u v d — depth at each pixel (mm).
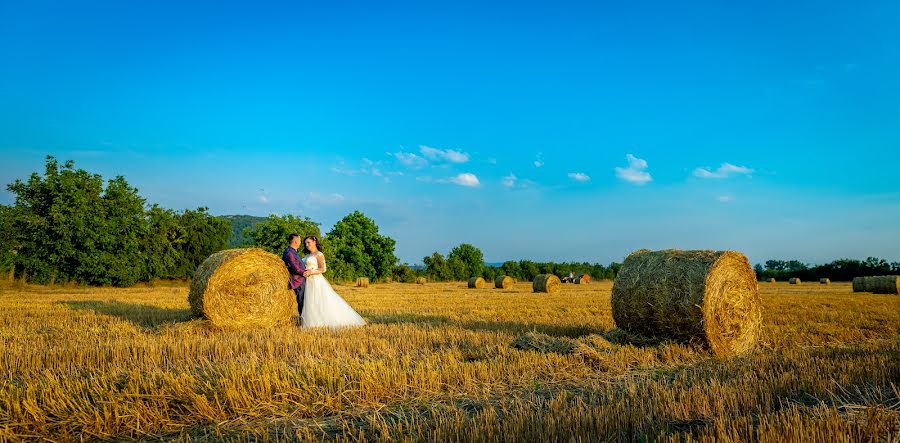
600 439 3949
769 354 7852
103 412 4496
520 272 80938
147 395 4777
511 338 8930
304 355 7238
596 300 21359
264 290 11250
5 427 4188
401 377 5598
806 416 4051
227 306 10797
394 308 16578
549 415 4262
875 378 5676
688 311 8648
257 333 9758
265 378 5133
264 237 44938
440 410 4773
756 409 4707
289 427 4418
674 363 7383
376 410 4809
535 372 6262
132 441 4203
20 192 37250
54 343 8328
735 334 8836
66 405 4656
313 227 48656
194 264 50844
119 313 13953
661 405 4594
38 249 36625
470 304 18719
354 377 5570
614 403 4742
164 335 9469
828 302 18547
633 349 8078
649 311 9102
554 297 24047
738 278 8977
